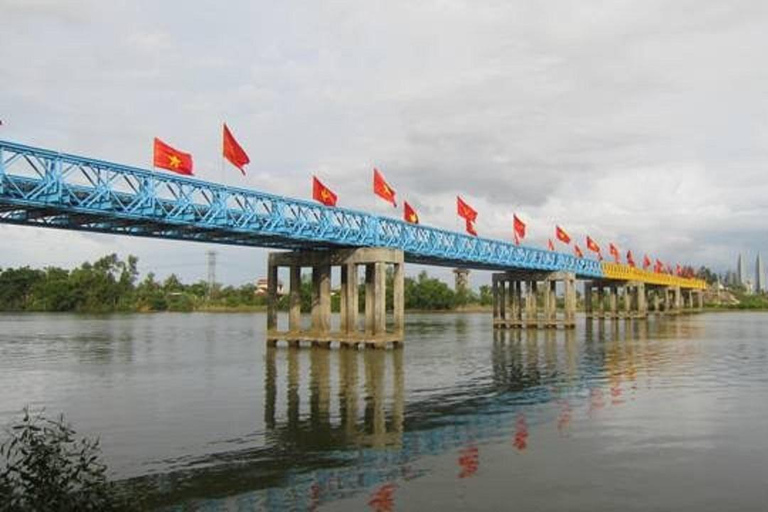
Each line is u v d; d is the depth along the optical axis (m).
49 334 91.69
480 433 26.62
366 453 23.55
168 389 38.84
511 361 54.28
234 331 99.44
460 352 62.53
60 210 43.75
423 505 18.08
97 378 43.97
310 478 20.56
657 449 23.72
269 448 24.36
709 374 44.69
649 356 58.25
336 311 160.12
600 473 20.86
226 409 32.22
